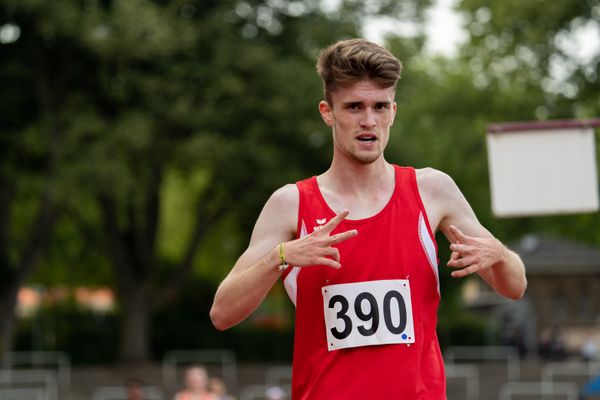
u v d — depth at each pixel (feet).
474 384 217.97
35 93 218.38
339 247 28.12
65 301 318.04
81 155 198.80
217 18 225.35
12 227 289.33
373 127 27.89
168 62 218.18
